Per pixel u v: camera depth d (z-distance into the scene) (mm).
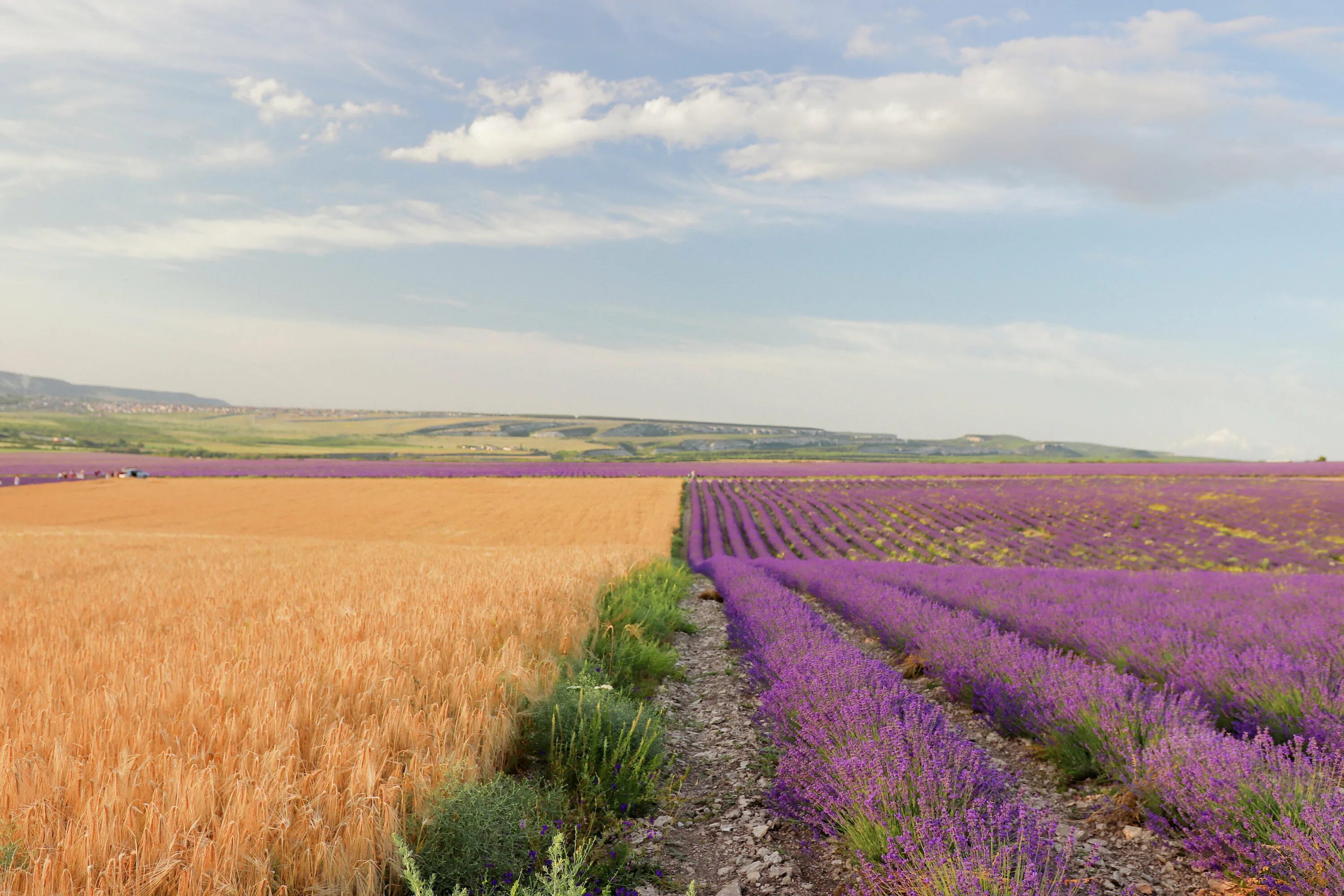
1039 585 14492
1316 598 11336
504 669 5555
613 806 4391
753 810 4586
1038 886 2795
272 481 78000
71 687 4828
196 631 7129
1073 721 5246
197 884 2643
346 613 7699
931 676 8516
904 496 58312
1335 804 3270
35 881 2520
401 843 2908
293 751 3693
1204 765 3920
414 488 72625
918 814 3506
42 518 52031
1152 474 77688
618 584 12883
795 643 7473
